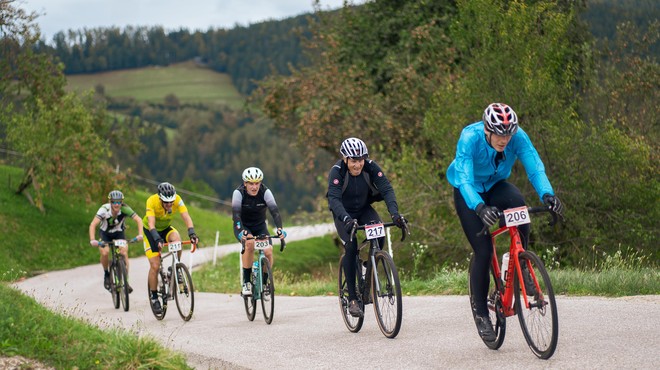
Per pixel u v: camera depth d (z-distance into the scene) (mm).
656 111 27328
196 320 15359
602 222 26734
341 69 44438
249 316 14266
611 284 13266
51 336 9359
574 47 30000
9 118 49719
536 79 25594
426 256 29875
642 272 14023
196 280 31328
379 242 11195
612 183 25516
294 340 11039
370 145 39031
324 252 55938
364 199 11094
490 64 26406
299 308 15727
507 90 26109
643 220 25812
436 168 30016
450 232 27234
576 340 8891
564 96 26859
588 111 27922
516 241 8367
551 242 28094
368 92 40125
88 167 48500
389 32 43781
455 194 8977
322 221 34469
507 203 8664
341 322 12633
